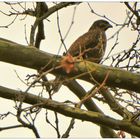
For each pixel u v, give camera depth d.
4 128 9.11
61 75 9.73
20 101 9.02
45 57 9.68
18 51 9.66
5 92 10.41
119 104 11.74
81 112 10.06
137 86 10.01
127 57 10.48
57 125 9.73
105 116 10.19
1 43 9.66
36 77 8.80
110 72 9.90
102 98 11.98
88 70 9.36
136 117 10.14
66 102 9.65
